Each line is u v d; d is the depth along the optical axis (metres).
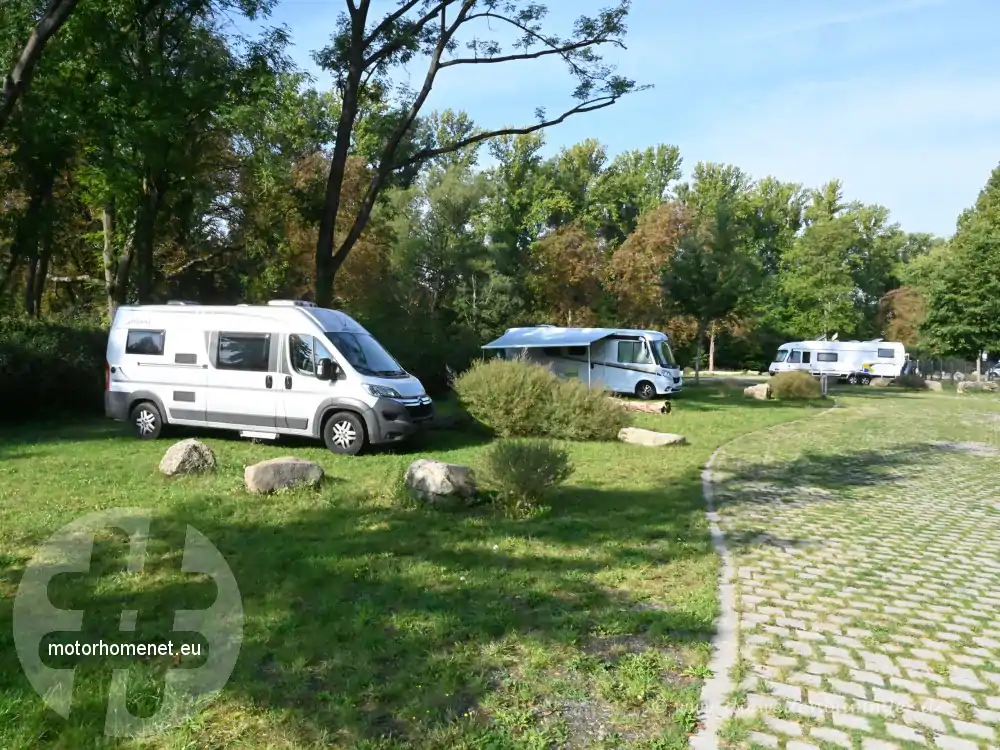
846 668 4.18
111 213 20.98
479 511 7.57
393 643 4.22
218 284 30.88
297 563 5.56
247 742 3.18
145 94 16.53
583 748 3.25
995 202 48.53
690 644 4.41
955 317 36.66
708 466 11.40
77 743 3.11
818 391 26.05
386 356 12.56
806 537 7.20
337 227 33.81
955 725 3.55
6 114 9.07
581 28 18.75
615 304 47.56
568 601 5.06
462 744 3.21
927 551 6.81
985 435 16.67
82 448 11.13
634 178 57.75
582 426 13.86
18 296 26.03
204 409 12.23
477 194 45.56
